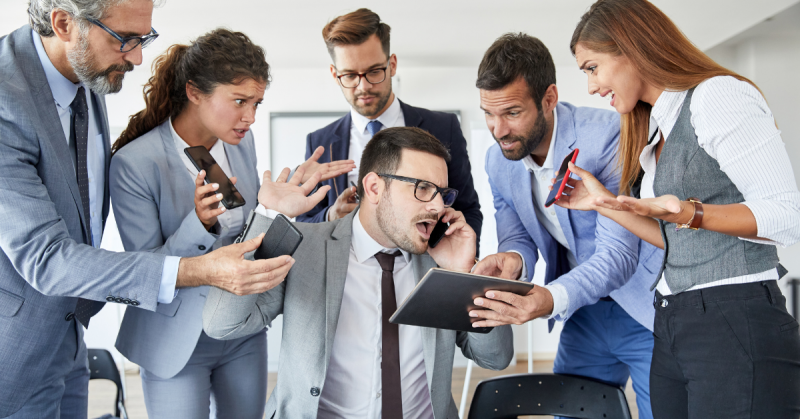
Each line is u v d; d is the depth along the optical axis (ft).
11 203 4.48
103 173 5.98
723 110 4.21
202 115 5.91
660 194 4.80
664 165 4.70
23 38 4.98
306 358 4.92
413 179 4.85
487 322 4.66
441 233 5.25
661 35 4.56
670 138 4.64
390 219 4.96
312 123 18.25
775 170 4.06
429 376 4.99
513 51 5.73
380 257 5.22
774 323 4.25
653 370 5.18
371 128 7.86
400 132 5.01
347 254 5.14
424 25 13.85
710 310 4.43
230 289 4.47
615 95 4.89
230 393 6.43
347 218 5.38
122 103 17.76
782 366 4.22
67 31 4.76
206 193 5.46
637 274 6.41
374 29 7.22
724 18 13.69
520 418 12.32
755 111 4.17
